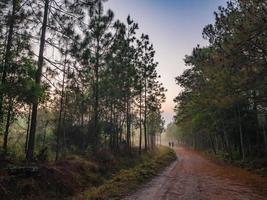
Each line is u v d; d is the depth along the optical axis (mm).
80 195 12328
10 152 15406
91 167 17844
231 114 36219
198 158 43406
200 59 23250
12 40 13695
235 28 17188
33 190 11047
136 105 40188
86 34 16422
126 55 31297
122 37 26562
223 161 33625
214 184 15578
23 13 14055
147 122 56375
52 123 35812
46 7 14797
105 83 28750
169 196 12211
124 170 21109
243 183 15812
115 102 34781
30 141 13977
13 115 13812
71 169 15297
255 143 36281
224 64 18500
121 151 31562
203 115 41250
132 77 33812
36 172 12078
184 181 17047
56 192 11977
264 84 17922
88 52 16141
